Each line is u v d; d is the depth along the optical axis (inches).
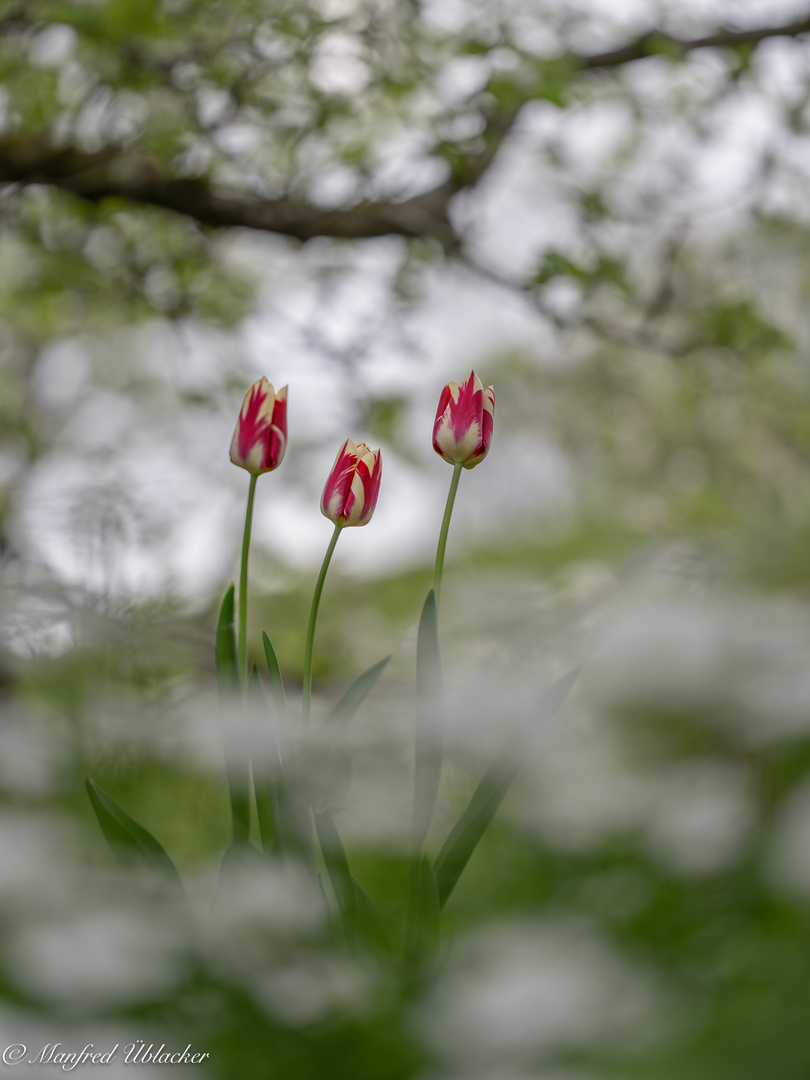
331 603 199.3
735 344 168.4
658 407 318.7
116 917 54.4
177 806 75.5
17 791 67.2
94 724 70.7
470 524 290.5
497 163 170.4
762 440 287.1
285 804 63.2
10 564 84.7
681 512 306.2
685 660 68.1
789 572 80.1
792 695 66.2
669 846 64.1
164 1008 54.8
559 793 66.6
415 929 63.2
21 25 143.3
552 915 64.1
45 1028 51.8
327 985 55.5
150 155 152.3
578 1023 49.1
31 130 151.1
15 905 54.5
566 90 140.5
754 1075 43.8
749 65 152.0
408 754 66.3
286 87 153.1
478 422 65.6
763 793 66.6
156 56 146.3
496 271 163.6
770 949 61.2
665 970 61.1
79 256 169.0
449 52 146.3
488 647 77.2
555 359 319.3
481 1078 48.4
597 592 81.7
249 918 56.0
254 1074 54.8
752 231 185.8
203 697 72.3
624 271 155.8
